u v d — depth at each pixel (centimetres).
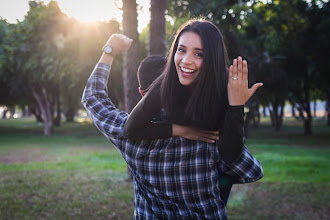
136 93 536
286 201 604
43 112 2298
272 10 1110
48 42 1547
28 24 1589
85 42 850
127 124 128
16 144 1655
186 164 129
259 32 1120
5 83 2334
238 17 983
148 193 140
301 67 1759
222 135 117
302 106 2381
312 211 550
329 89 2286
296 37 1314
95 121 146
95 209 560
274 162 1007
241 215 529
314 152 1302
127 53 495
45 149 1437
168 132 124
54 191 677
